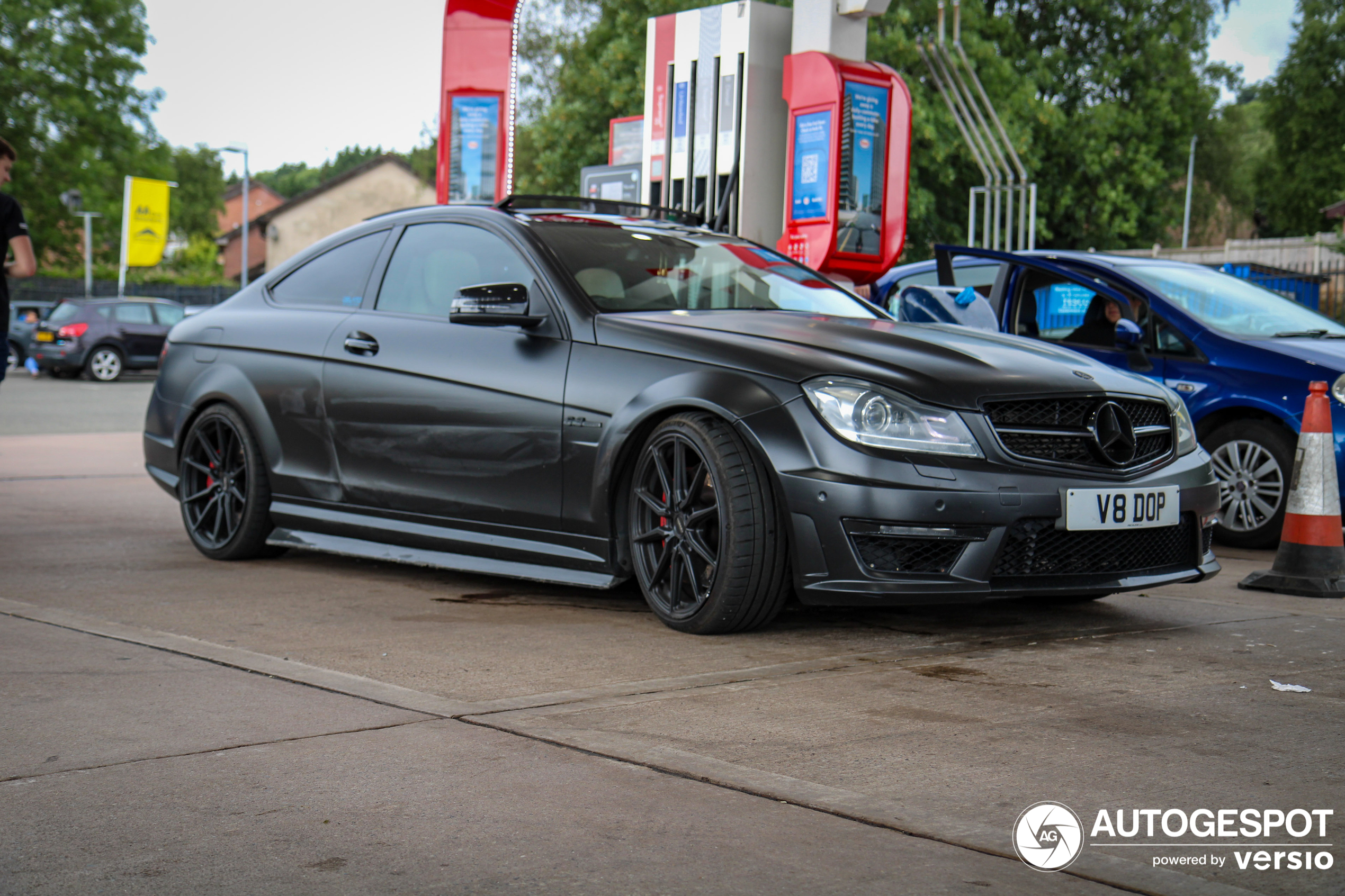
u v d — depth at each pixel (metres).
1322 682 3.02
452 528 4.18
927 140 26.02
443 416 4.14
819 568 3.31
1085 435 3.48
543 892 1.76
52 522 5.95
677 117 8.26
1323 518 4.43
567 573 3.87
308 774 2.26
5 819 2.03
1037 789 2.21
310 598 4.11
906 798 2.15
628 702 2.77
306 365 4.61
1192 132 32.81
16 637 3.39
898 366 3.44
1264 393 5.59
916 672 3.10
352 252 4.80
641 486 3.66
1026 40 32.19
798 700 2.80
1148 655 3.33
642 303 4.03
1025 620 3.85
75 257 44.97
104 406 15.59
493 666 3.13
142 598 4.07
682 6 27.81
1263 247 24.52
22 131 42.25
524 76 32.41
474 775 2.26
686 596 3.60
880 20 26.33
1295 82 42.81
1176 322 5.94
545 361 3.91
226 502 4.89
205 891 1.76
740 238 4.80
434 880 1.80
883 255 7.52
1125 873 1.83
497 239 4.28
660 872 1.83
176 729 2.53
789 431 3.34
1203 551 3.82
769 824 2.02
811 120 7.34
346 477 4.48
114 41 44.09
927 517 3.23
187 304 41.44
